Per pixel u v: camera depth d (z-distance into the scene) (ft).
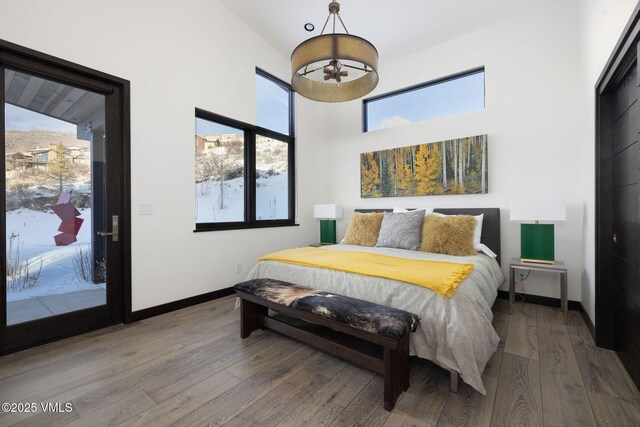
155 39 9.09
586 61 8.40
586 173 8.48
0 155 6.53
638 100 4.79
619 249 6.31
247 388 5.31
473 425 4.33
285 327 6.92
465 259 8.64
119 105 8.42
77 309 7.66
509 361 6.16
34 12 6.80
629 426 4.30
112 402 4.91
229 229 11.30
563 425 4.32
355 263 7.55
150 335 7.61
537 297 10.11
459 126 11.75
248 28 12.19
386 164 13.48
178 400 4.97
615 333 6.57
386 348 4.77
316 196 15.88
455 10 10.43
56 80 7.34
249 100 12.18
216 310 9.55
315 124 15.89
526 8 10.21
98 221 8.06
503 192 10.78
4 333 6.56
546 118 10.02
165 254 9.29
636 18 4.66
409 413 4.63
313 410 4.72
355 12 10.73
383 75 13.80
